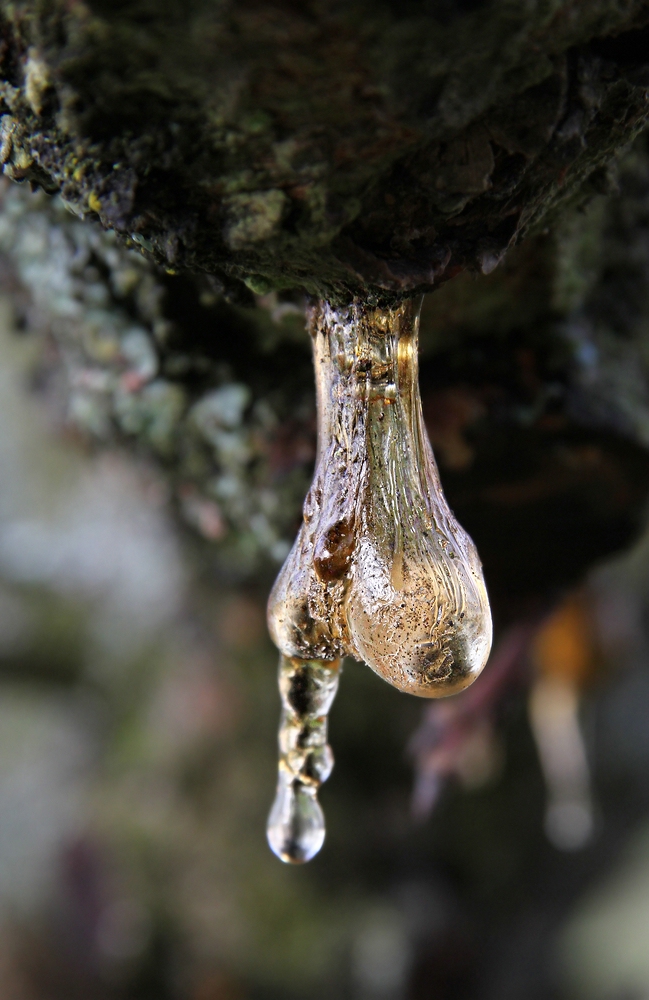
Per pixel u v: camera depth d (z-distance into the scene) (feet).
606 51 0.44
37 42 0.42
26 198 0.56
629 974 1.25
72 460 1.34
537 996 1.23
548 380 0.57
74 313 0.59
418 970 1.19
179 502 0.68
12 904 1.26
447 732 0.72
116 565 1.28
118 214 0.45
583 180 0.48
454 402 0.57
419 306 0.48
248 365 0.59
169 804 1.20
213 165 0.43
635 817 1.29
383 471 0.48
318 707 0.52
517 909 1.24
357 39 0.41
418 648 0.47
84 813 1.25
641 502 0.61
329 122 0.42
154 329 0.58
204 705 1.16
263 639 1.00
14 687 1.35
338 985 1.18
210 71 0.42
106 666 1.28
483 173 0.44
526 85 0.43
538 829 1.18
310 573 0.49
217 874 1.18
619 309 0.60
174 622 1.20
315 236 0.44
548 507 0.60
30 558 1.33
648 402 0.60
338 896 1.18
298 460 0.59
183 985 1.19
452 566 0.48
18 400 1.38
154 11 0.41
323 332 0.49
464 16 0.41
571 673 0.85
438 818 1.14
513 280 0.54
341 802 1.12
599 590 0.87
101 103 0.43
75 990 1.21
